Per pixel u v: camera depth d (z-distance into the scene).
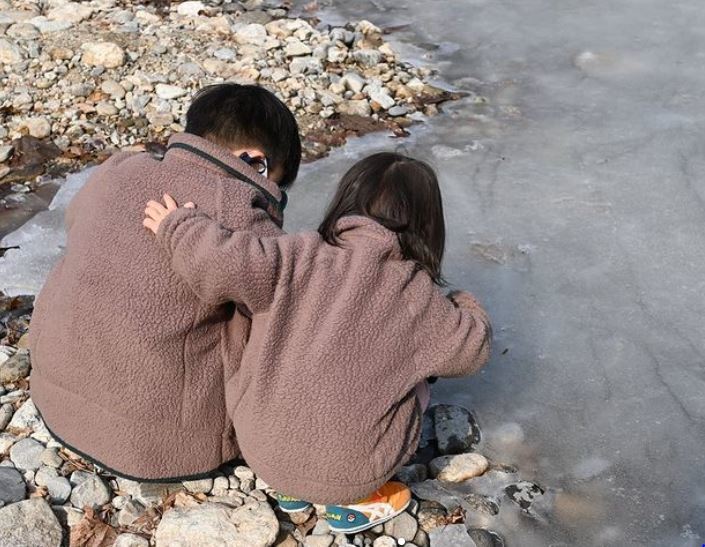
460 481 2.31
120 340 1.97
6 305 2.88
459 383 2.65
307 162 3.82
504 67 4.78
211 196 2.00
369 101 4.29
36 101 4.07
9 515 2.01
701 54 4.91
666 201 3.56
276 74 4.39
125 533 2.05
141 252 1.98
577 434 2.48
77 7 4.92
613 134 4.08
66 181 3.61
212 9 5.23
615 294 3.04
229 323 2.06
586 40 5.09
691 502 2.28
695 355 2.77
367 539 2.11
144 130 3.95
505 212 3.48
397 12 5.52
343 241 1.98
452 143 4.01
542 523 2.21
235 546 1.99
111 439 2.03
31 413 2.38
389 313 1.92
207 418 2.06
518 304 2.98
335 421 1.89
